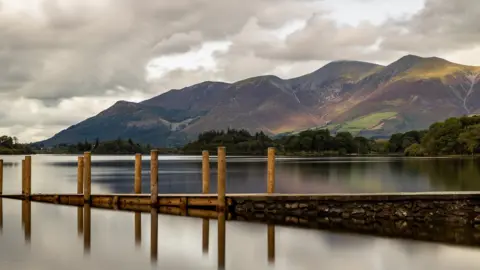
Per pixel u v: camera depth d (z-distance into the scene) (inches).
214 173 2982.3
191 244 864.3
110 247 839.7
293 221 1090.1
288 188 1962.4
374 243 866.8
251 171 3125.0
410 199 1114.7
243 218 1125.1
